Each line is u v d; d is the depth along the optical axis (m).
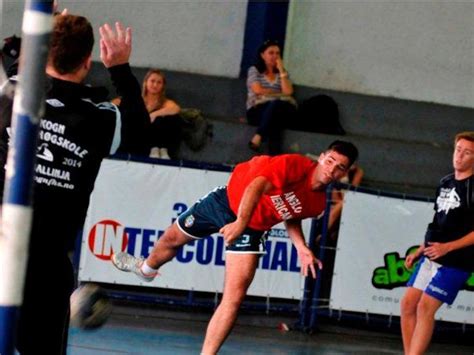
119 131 6.54
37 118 4.69
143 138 6.63
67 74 6.38
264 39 19.33
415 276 11.81
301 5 19.62
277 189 10.02
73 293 7.28
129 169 13.95
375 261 14.52
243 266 10.25
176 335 13.12
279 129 17.64
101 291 7.33
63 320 6.52
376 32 19.91
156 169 14.02
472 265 11.44
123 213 13.97
